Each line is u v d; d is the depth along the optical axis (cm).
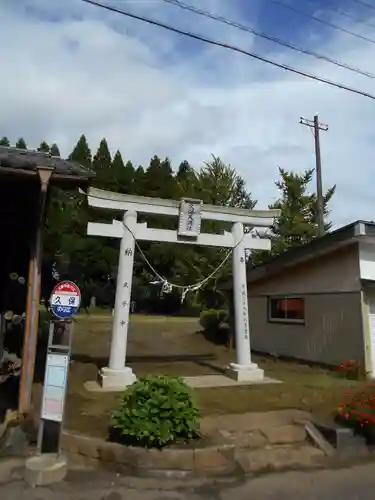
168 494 426
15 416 612
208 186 1822
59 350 496
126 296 833
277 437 584
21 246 809
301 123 2036
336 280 1051
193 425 515
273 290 1323
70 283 507
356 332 977
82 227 2767
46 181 563
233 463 493
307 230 1955
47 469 443
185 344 1593
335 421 611
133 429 491
